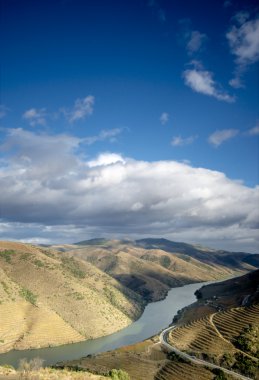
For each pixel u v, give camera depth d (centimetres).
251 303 16700
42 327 17262
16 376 5103
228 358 11712
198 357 12281
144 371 11231
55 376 5422
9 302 18075
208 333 14362
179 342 14262
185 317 19038
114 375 6956
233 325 14562
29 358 14388
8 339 16025
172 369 11275
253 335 12975
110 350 15238
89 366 11675
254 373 10650
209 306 19938
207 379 10400
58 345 16462
